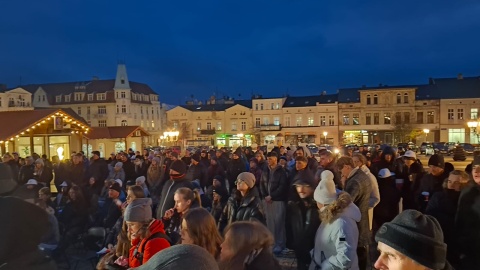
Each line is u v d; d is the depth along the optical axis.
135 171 13.11
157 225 3.73
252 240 2.94
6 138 16.67
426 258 2.03
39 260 2.13
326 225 4.00
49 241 6.63
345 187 5.17
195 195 5.02
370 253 6.91
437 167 6.28
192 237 3.30
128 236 3.94
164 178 10.47
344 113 60.03
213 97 76.31
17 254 2.02
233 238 2.95
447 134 55.03
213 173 10.95
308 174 6.09
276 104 63.91
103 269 3.90
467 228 4.03
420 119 56.47
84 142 29.44
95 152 11.59
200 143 65.56
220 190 8.00
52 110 18.88
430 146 41.56
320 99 63.22
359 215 4.03
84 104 67.88
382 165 9.17
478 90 54.91
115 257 4.01
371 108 58.50
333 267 3.76
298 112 62.38
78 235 7.52
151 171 10.85
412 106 56.47
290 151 12.12
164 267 1.39
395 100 57.34
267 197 7.95
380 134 58.22
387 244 2.12
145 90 75.94
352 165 5.98
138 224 3.69
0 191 2.53
